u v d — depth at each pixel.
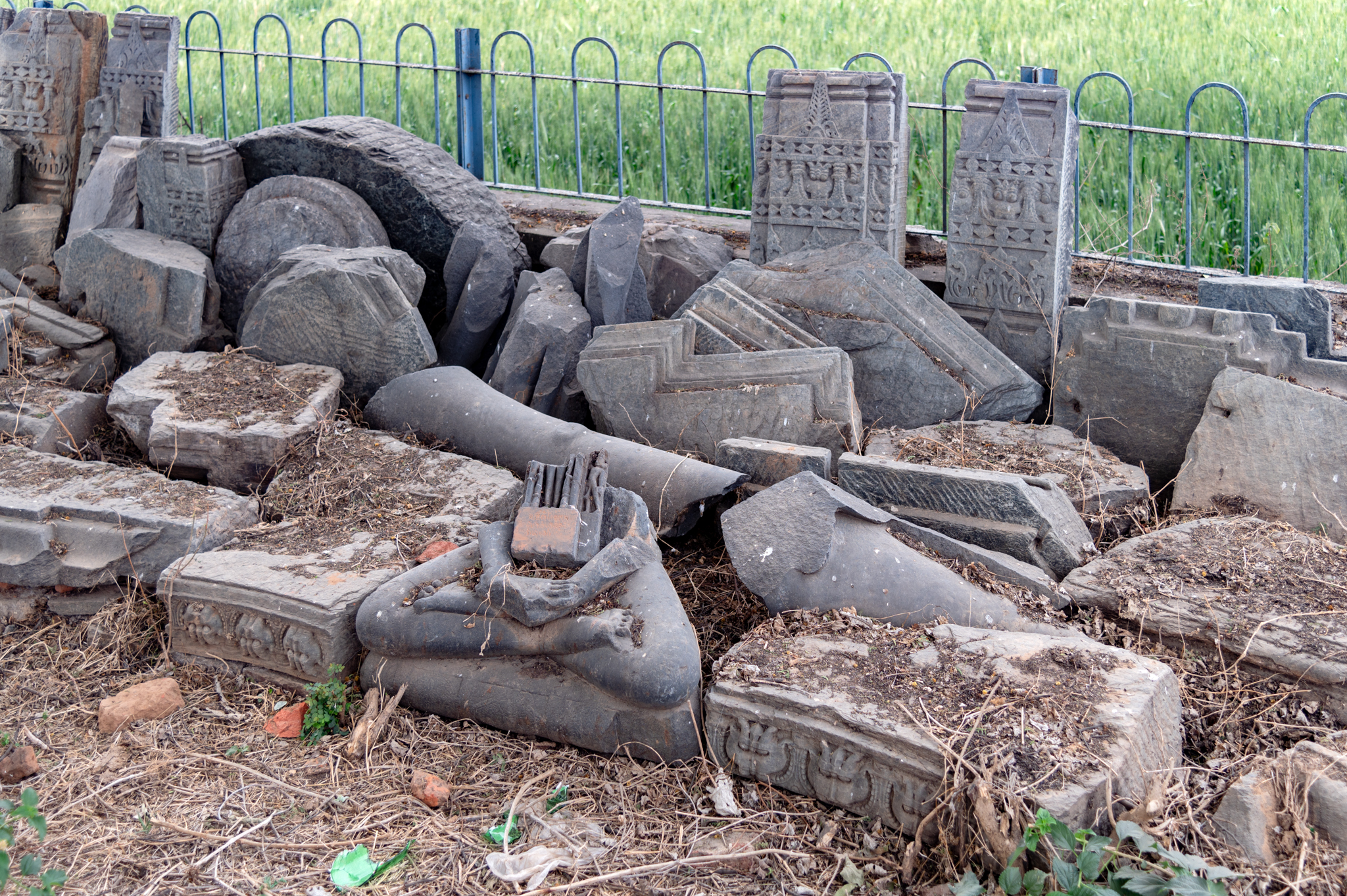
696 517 4.42
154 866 3.04
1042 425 5.00
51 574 4.19
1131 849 2.76
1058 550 3.96
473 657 3.62
